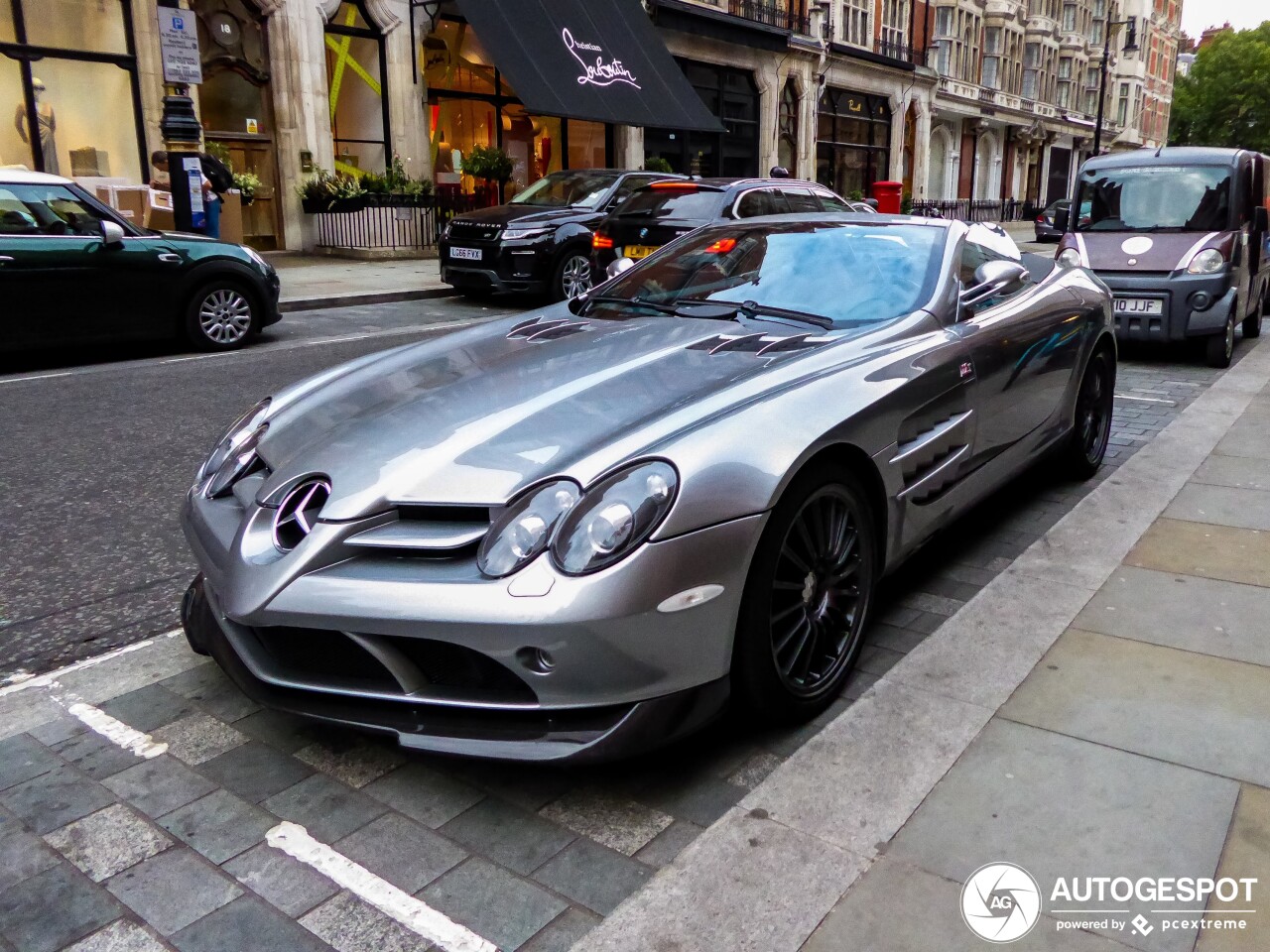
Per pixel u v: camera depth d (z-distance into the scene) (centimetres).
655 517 234
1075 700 281
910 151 3875
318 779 263
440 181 2027
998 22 4328
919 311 357
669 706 241
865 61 3381
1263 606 340
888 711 278
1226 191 878
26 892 221
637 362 311
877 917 201
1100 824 227
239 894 220
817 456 274
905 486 318
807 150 3164
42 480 529
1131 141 6216
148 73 1561
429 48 1953
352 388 329
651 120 2073
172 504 493
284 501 266
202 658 333
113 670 325
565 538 231
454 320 1144
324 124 1788
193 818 247
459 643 230
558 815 246
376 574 240
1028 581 366
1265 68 7169
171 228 1455
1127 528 421
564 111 1862
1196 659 303
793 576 273
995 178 4725
